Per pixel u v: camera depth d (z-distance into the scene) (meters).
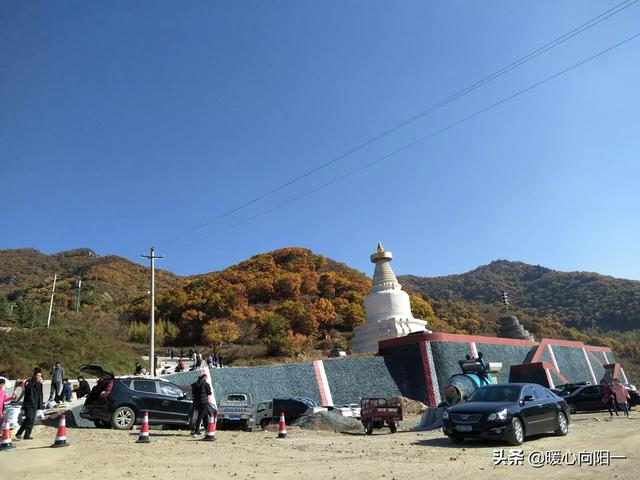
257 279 89.44
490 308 129.62
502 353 42.19
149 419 17.14
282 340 51.94
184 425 18.02
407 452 12.34
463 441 14.05
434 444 13.84
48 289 97.12
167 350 58.38
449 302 114.75
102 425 17.42
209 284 85.25
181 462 10.70
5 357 32.59
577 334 108.12
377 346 42.69
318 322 70.88
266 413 24.80
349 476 9.35
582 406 27.22
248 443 14.10
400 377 34.69
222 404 23.17
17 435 14.19
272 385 30.27
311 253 107.69
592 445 12.88
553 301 166.12
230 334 63.81
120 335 65.06
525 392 14.46
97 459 10.80
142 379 17.67
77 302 79.94
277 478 9.16
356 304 75.62
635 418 20.75
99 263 135.62
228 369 29.58
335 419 21.19
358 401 32.22
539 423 14.04
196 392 15.47
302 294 85.12
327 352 51.88
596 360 55.03
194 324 72.19
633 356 82.12
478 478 9.12
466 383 25.92
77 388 25.52
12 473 9.46
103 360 38.34
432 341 35.56
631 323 134.75
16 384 21.67
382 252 48.12
